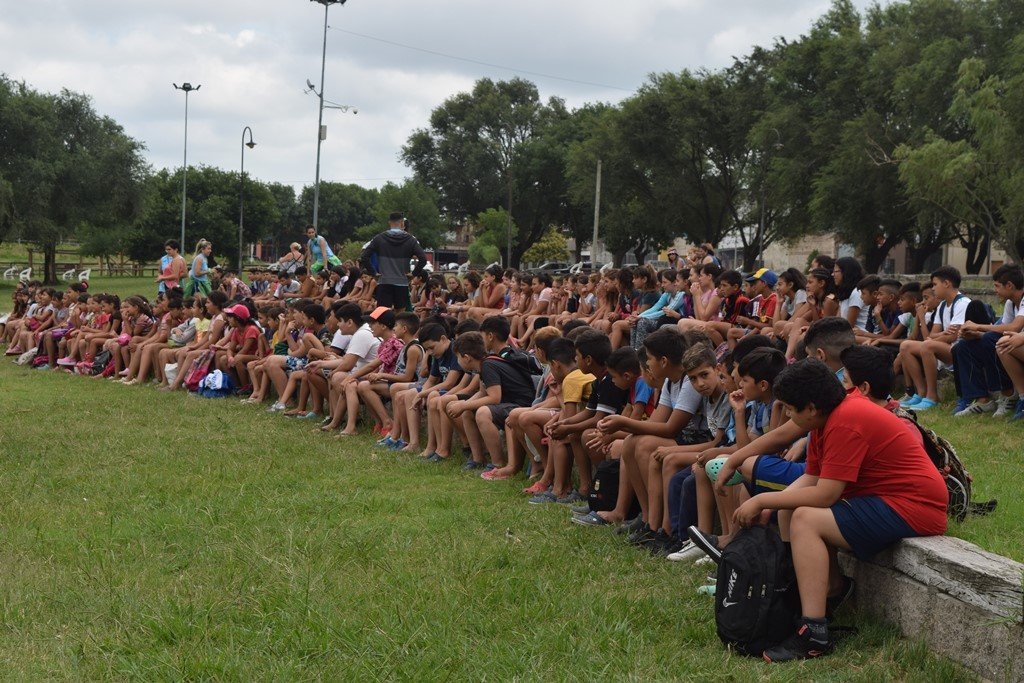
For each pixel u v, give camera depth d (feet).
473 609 16.06
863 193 121.80
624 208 176.55
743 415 19.15
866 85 120.78
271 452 30.71
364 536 20.51
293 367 39.60
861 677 13.32
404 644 14.48
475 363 29.01
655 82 160.15
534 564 18.70
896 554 14.78
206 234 216.13
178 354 46.65
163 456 29.76
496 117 231.30
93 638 14.89
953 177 92.89
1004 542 16.72
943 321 31.30
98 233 191.21
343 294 58.29
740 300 35.42
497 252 213.66
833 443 14.69
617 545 20.26
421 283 59.36
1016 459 24.23
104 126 167.84
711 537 17.12
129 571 18.21
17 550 19.62
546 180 224.94
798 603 14.70
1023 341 27.37
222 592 16.93
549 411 25.91
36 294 59.57
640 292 40.68
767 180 140.15
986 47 109.91
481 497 24.72
